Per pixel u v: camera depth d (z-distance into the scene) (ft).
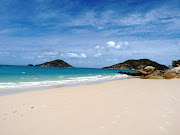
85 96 30.45
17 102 25.59
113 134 12.62
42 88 45.44
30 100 27.14
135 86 47.62
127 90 37.78
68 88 44.14
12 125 15.48
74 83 62.54
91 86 49.42
